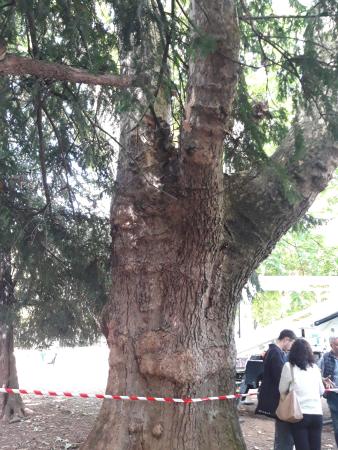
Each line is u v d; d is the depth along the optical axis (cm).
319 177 658
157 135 632
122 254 646
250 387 1055
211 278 634
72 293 921
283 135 685
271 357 632
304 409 611
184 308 621
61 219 838
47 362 2048
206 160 535
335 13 558
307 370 619
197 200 570
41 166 700
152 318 627
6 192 789
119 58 616
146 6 552
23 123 693
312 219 1009
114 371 643
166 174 608
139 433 609
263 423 971
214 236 603
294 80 609
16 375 1005
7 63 482
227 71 504
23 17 573
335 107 582
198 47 480
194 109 521
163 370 611
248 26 671
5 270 934
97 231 855
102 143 730
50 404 1149
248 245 665
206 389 630
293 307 2103
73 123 696
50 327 970
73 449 771
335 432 766
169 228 616
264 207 665
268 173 639
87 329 974
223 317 659
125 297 646
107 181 706
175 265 619
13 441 825
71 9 548
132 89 571
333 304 1176
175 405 610
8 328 989
